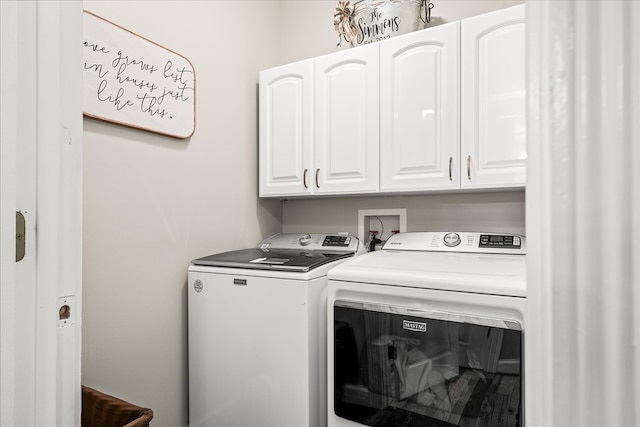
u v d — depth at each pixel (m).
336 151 2.00
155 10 1.73
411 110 1.80
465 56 1.67
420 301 1.34
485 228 1.94
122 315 1.61
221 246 2.08
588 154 0.30
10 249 0.45
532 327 0.33
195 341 1.83
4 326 0.45
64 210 0.53
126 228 1.63
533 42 0.33
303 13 2.46
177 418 1.83
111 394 1.56
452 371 1.27
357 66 1.94
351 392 1.47
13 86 0.45
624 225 0.28
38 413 0.49
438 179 1.74
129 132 1.63
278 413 1.60
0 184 0.44
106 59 1.52
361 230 2.28
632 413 0.28
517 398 1.16
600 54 0.29
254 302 1.66
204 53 1.97
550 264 0.32
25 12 0.47
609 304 0.29
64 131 0.53
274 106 2.20
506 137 1.59
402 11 1.89
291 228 2.53
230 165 2.13
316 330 1.59
